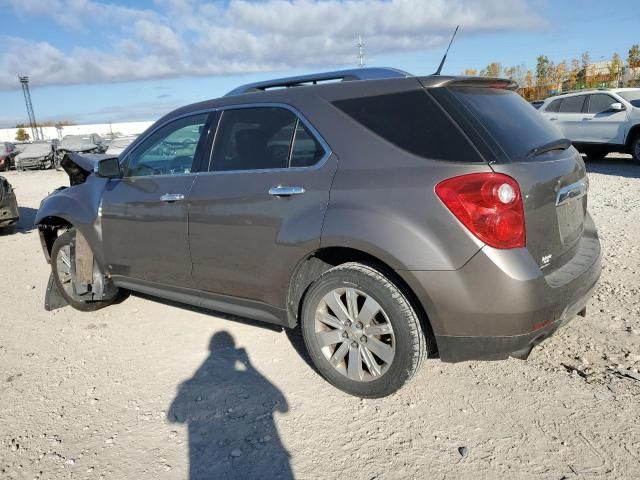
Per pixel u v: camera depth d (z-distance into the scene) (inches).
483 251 102.0
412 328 111.3
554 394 120.9
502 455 102.1
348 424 115.1
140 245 161.2
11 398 134.9
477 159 104.7
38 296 219.6
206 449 109.9
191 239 145.9
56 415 126.0
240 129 140.6
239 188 134.6
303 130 127.5
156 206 153.7
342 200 116.3
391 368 115.3
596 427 108.3
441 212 104.6
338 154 120.1
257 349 153.9
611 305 166.9
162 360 151.1
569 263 120.2
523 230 103.9
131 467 105.7
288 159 129.0
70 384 140.6
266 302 134.5
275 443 110.4
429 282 106.0
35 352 161.9
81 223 176.6
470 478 96.7
